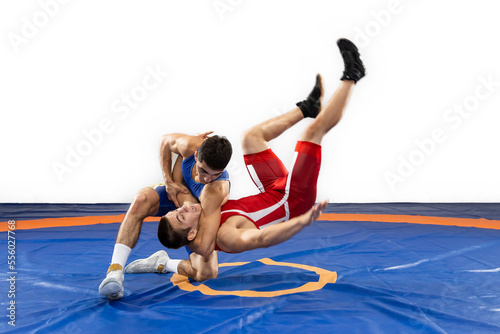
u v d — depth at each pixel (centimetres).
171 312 245
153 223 564
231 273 330
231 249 263
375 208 724
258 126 304
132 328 223
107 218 602
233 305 257
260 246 246
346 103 277
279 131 303
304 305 257
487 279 310
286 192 286
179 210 263
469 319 230
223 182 281
